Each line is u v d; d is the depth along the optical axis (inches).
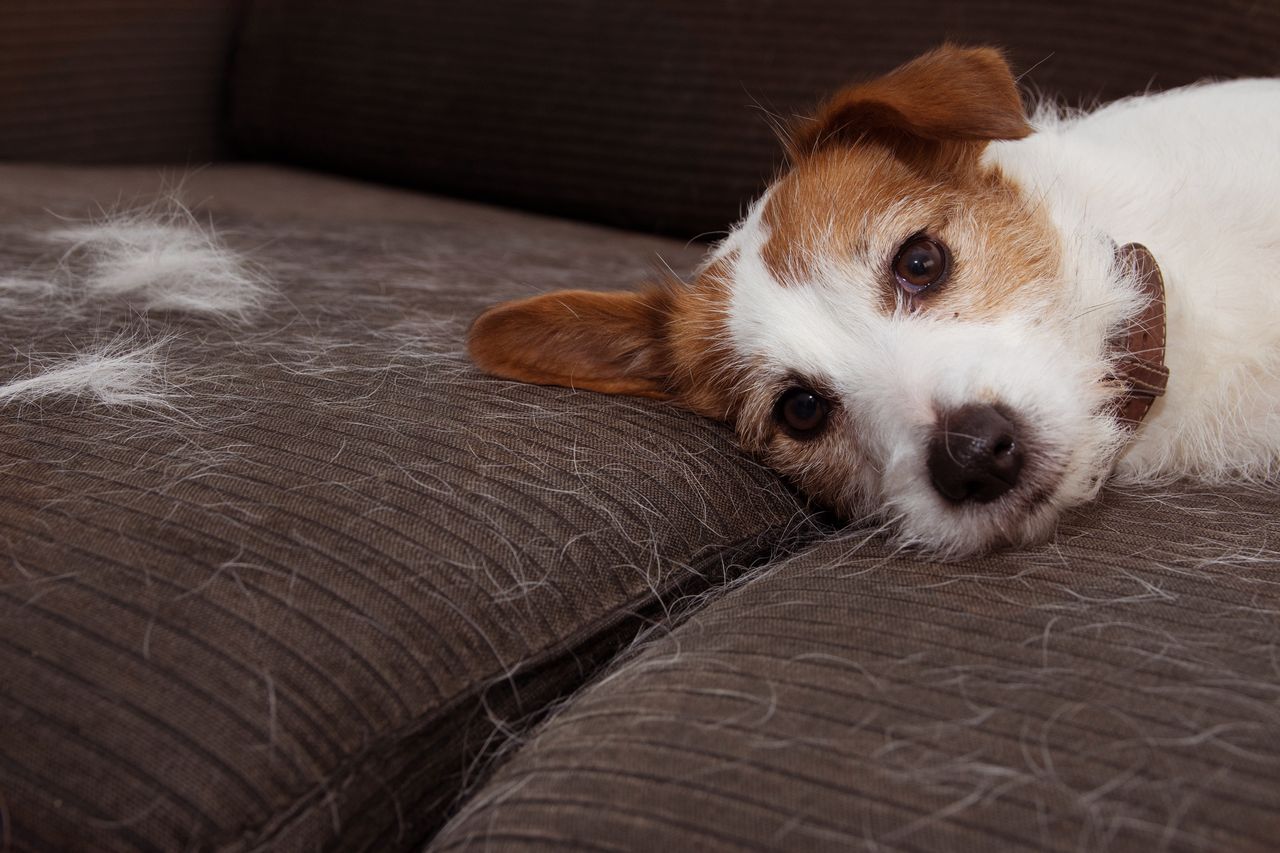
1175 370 24.4
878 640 19.7
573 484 22.1
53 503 21.1
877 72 34.9
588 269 31.7
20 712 19.0
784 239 25.7
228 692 19.2
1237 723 18.1
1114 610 19.9
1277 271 24.6
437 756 20.2
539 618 21.0
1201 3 32.5
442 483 21.7
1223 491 23.6
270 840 18.8
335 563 20.4
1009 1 34.2
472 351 24.7
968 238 24.9
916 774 18.1
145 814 18.5
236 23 47.2
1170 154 26.2
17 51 42.7
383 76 43.0
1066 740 18.2
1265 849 17.0
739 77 36.5
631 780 18.5
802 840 17.8
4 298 27.7
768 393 25.4
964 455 22.4
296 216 36.1
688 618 21.7
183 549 20.5
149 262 28.7
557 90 39.1
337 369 24.7
